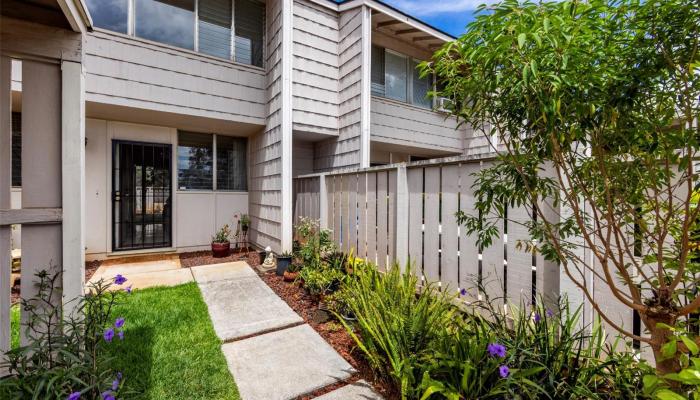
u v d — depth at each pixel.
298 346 2.37
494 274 2.29
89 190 4.91
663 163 1.34
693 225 1.26
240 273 4.36
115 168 5.12
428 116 7.23
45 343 1.54
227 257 5.36
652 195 1.59
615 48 1.11
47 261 1.73
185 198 5.70
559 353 1.60
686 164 1.08
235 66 5.21
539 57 1.08
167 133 5.53
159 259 5.11
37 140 1.71
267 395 1.81
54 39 1.72
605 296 1.79
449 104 1.55
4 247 1.54
